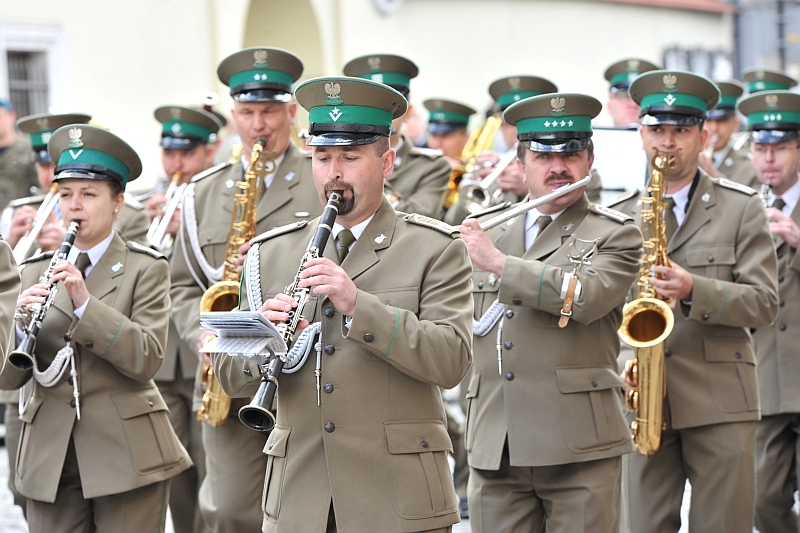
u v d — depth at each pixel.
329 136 12.95
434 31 56.62
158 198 22.05
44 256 17.28
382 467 12.81
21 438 16.84
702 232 18.53
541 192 16.52
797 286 21.39
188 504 21.30
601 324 16.27
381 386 12.95
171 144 23.78
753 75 31.50
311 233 13.64
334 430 12.89
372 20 52.84
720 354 18.30
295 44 49.03
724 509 18.16
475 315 16.77
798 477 21.25
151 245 19.75
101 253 16.98
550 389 15.91
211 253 19.75
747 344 18.61
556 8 62.91
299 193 19.41
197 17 45.38
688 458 18.42
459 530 22.36
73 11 42.25
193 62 45.31
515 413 16.03
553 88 25.69
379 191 13.30
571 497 15.89
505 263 15.84
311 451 13.02
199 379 19.33
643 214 18.12
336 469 12.82
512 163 22.41
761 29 72.00
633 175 22.42
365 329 12.49
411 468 12.86
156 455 16.61
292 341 12.79
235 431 18.55
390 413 12.93
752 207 18.44
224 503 18.50
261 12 48.03
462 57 58.25
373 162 13.09
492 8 59.66
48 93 42.09
